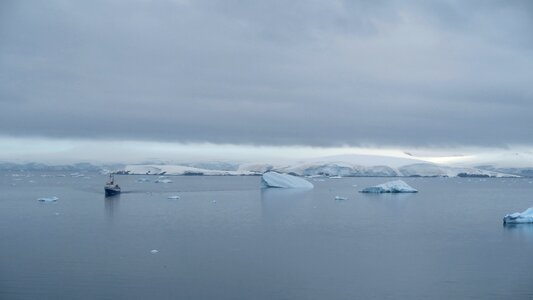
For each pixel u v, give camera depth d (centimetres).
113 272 3322
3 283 3086
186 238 4569
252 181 18550
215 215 6444
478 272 3375
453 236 4775
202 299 2822
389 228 5316
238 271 3369
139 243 4309
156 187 13350
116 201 8519
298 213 6756
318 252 3966
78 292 2922
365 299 2825
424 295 2897
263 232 4969
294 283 3106
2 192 11075
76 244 4244
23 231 4972
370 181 19412
